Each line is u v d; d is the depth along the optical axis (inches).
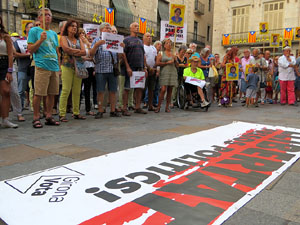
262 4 815.7
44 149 120.6
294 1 766.5
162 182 83.0
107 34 195.6
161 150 117.5
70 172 90.6
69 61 185.6
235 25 870.4
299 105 336.8
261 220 63.2
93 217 63.1
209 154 113.3
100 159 104.0
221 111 270.2
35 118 172.1
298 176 91.5
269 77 362.0
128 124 185.5
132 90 269.4
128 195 74.0
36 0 529.7
